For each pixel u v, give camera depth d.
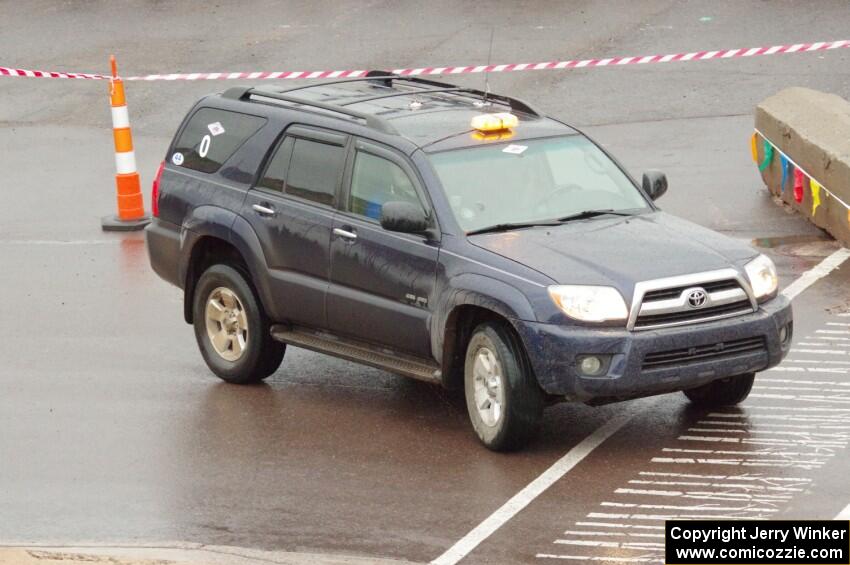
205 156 36.12
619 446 30.28
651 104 63.31
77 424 32.94
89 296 43.75
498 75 68.25
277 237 33.69
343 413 33.09
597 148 33.78
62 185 57.97
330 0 85.12
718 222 48.56
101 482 29.41
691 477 28.39
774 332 29.55
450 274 30.14
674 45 71.31
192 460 30.45
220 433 32.03
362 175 32.56
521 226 31.11
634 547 25.17
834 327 37.75
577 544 25.36
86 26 82.94
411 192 31.55
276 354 35.03
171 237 36.44
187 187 36.12
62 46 79.31
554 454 29.95
